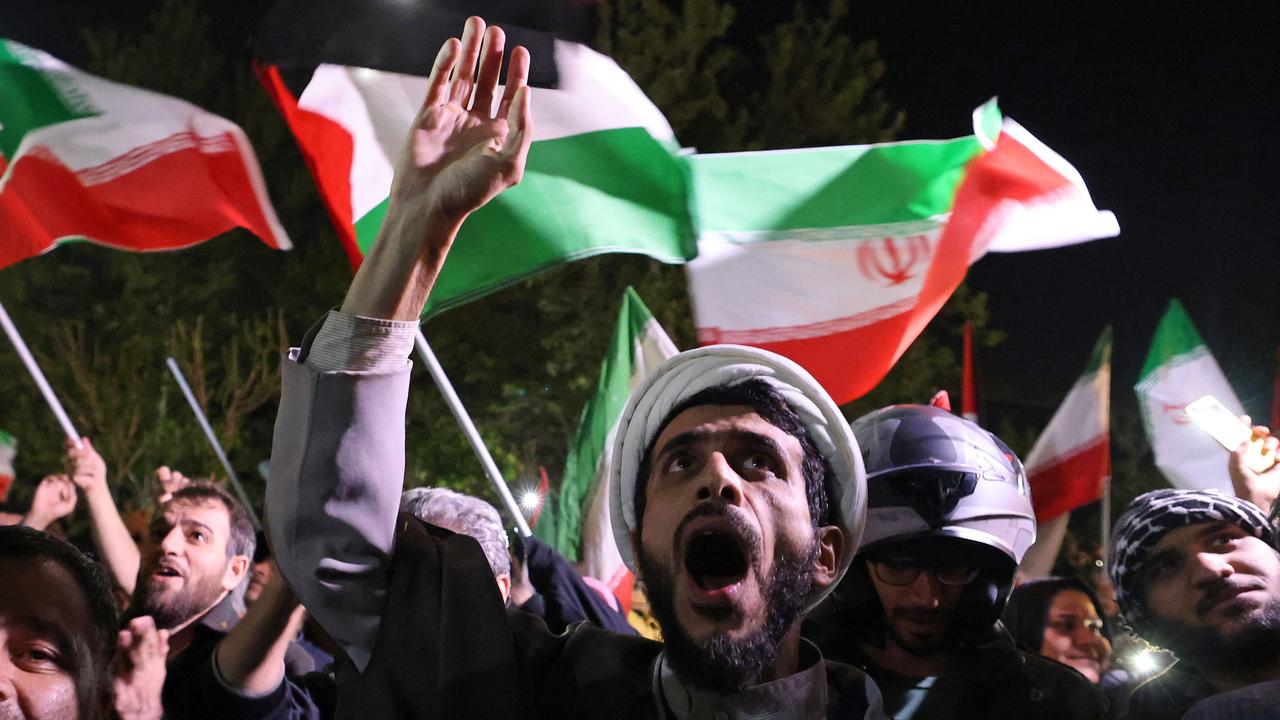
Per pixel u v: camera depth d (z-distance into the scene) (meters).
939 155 4.91
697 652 1.83
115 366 14.02
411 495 3.53
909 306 4.88
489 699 1.84
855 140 13.90
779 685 1.87
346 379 1.79
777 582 1.85
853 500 1.98
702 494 1.85
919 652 2.63
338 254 13.86
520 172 1.83
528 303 13.09
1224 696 2.08
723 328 4.85
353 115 4.37
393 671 1.85
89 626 2.00
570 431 12.69
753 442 1.91
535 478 12.62
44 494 4.90
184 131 5.34
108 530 4.84
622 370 5.30
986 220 4.88
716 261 4.86
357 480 1.82
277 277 14.27
